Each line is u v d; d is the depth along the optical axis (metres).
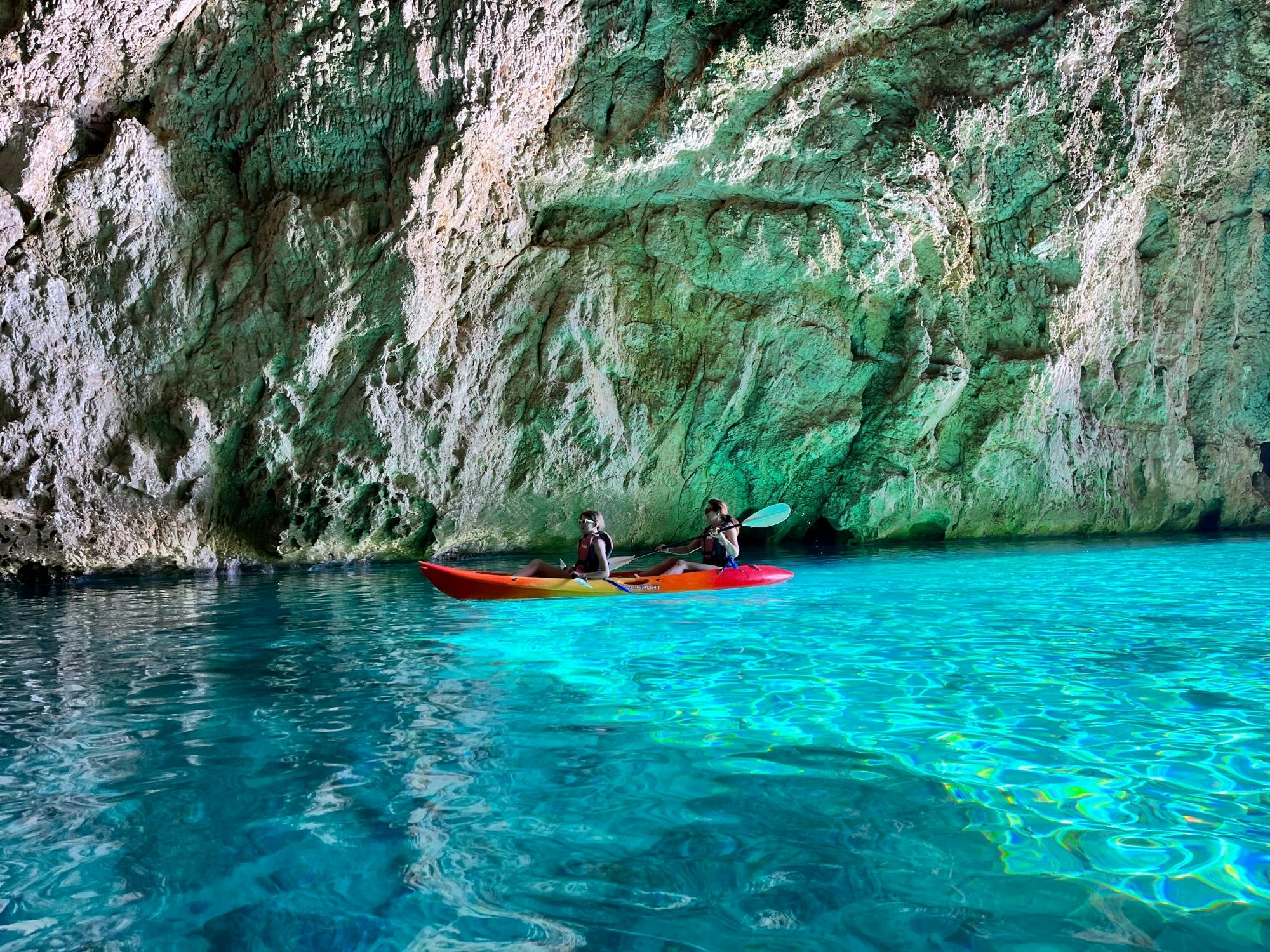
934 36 11.55
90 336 9.23
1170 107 13.90
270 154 9.70
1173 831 2.39
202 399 9.67
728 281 12.33
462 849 2.30
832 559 11.01
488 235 10.72
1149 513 16.06
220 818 2.51
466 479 11.22
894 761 2.98
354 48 9.32
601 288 11.83
